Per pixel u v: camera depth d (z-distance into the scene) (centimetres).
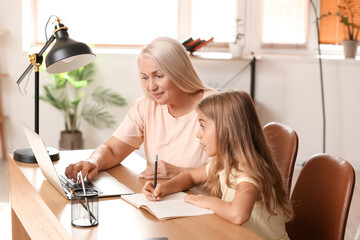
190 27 510
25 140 499
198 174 197
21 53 487
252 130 171
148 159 235
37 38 504
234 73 487
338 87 481
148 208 167
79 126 497
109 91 492
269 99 486
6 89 490
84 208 154
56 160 232
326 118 485
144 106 233
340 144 488
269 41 507
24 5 492
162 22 511
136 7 508
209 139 174
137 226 154
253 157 167
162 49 211
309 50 510
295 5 503
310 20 505
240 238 147
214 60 468
